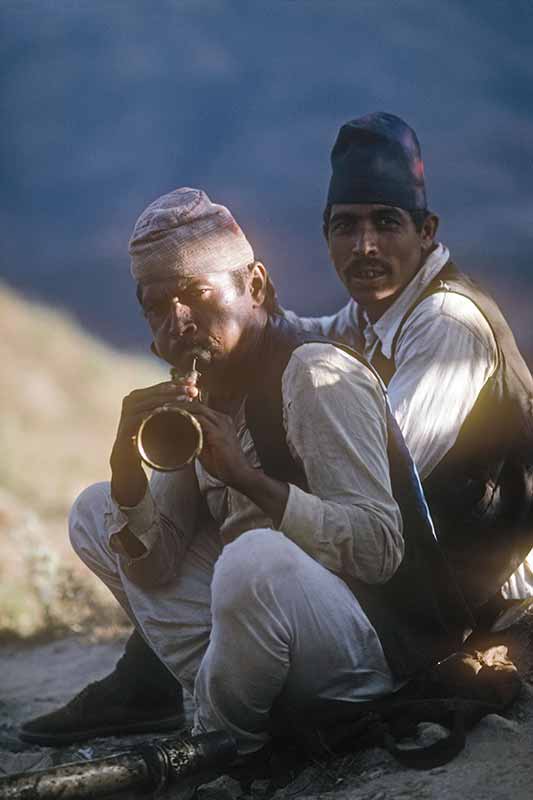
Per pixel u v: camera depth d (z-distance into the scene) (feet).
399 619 15.21
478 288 17.93
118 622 26.89
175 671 16.40
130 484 15.52
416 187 18.17
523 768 13.93
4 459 53.83
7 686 22.66
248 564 14.29
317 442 14.75
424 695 15.48
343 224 18.24
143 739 18.47
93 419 64.54
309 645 14.48
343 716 14.92
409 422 16.70
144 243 15.28
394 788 13.98
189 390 14.40
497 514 16.71
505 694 15.48
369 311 18.63
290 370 15.03
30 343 72.84
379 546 14.61
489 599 16.83
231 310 15.23
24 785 13.57
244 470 14.33
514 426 16.89
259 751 15.12
